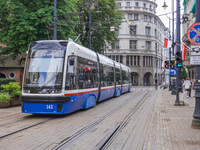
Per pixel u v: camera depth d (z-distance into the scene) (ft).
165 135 22.48
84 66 40.06
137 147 18.92
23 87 33.40
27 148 18.72
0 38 61.05
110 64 61.26
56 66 33.22
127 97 71.26
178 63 46.24
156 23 201.36
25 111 33.17
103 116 34.94
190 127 26.05
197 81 25.29
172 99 64.39
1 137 22.11
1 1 58.13
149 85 191.42
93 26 89.92
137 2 184.44
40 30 59.11
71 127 26.96
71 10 66.49
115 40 99.04
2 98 44.04
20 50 58.54
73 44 36.06
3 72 94.58
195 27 25.12
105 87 54.24
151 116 34.96
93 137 22.29
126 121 30.89
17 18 56.65
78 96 36.78
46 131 24.86
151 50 189.06
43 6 59.67
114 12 92.27
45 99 31.89
